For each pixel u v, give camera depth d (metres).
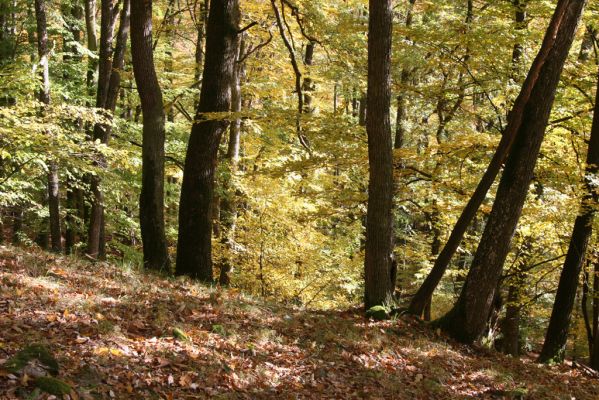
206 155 11.23
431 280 10.54
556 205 12.33
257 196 15.98
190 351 6.29
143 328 6.53
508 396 7.95
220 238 16.38
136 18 10.73
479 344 10.35
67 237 17.58
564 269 12.45
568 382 10.02
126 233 20.11
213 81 11.20
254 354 6.86
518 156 9.94
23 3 15.88
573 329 17.00
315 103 22.20
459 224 10.27
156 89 11.10
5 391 4.34
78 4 17.83
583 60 14.13
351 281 18.28
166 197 18.94
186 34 21.00
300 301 17.69
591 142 11.89
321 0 13.73
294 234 16.78
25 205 18.83
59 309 6.32
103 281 8.06
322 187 16.17
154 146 11.09
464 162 12.96
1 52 15.12
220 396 5.49
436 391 7.51
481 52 11.88
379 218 10.26
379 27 9.75
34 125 10.68
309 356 7.39
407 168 12.75
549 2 11.74
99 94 14.98
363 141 11.51
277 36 16.38
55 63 16.50
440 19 13.64
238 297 9.52
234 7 11.18
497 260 10.06
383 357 8.16
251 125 13.80
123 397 4.96
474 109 14.84
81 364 5.16
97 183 15.00
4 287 6.46
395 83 13.33
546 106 9.76
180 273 11.31
